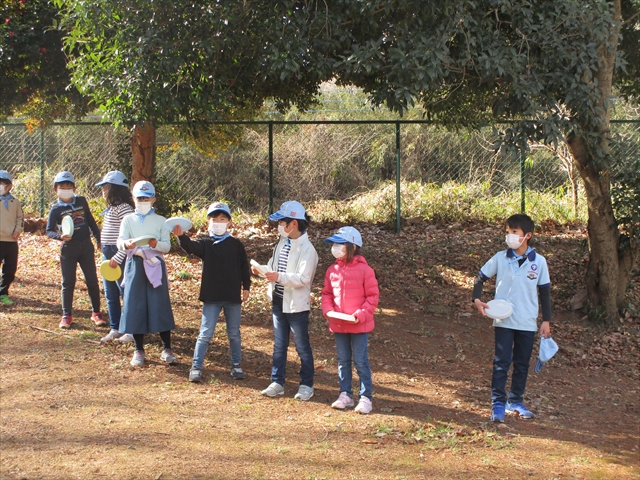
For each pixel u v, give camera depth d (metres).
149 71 6.62
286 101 10.99
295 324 5.49
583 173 8.21
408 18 6.59
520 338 5.51
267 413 5.20
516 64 6.52
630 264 8.41
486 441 4.96
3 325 6.84
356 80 8.09
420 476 4.31
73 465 4.06
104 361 6.04
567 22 6.68
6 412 4.79
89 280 7.02
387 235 12.37
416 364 6.80
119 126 7.25
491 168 17.84
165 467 4.13
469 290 9.47
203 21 6.74
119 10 6.65
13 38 8.74
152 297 5.88
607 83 7.75
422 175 19.47
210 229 5.82
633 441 5.26
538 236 12.16
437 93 8.45
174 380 5.75
